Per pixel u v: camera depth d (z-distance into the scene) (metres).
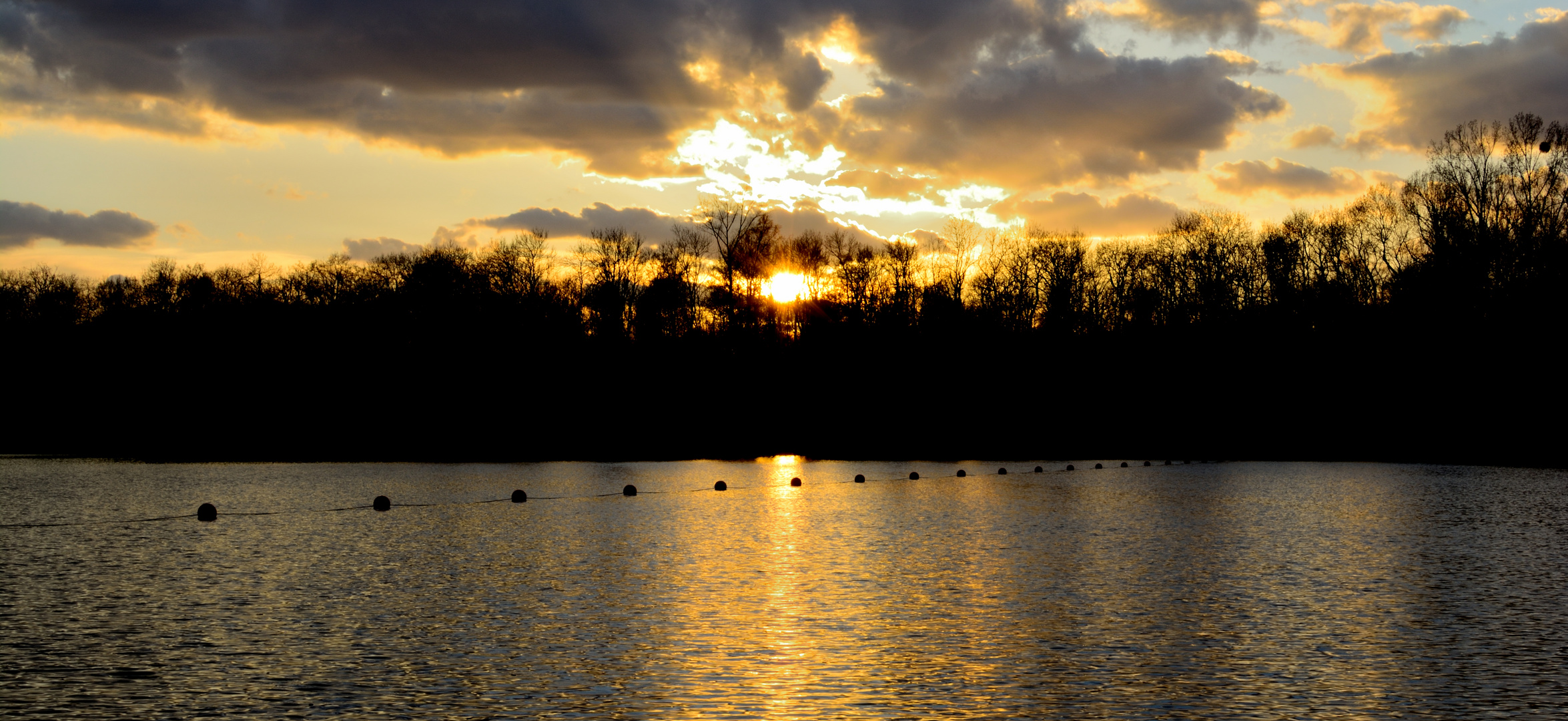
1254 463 68.50
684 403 90.94
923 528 28.69
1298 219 90.31
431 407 90.81
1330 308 84.12
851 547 24.55
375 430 90.75
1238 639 14.64
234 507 35.47
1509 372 70.62
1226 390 87.75
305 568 21.25
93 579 19.81
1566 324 69.19
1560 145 71.44
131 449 91.50
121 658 13.67
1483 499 37.72
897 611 16.58
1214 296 90.50
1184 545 24.62
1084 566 21.28
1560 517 31.17
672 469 61.47
